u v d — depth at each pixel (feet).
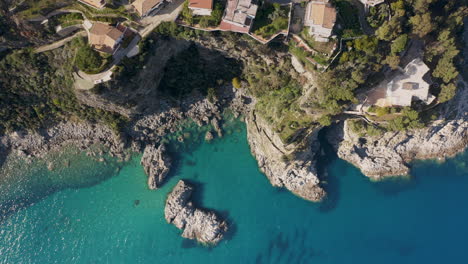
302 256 246.88
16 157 260.01
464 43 231.09
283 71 223.71
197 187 259.39
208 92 250.78
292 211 254.88
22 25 195.42
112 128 254.47
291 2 194.90
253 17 191.62
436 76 213.05
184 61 227.40
